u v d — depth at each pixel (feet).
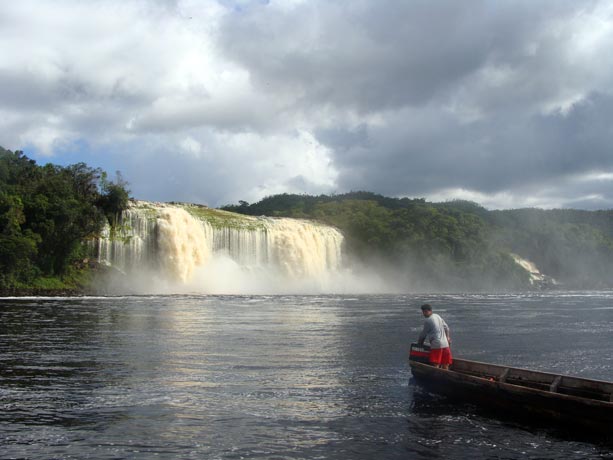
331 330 115.75
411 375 67.56
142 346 88.07
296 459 38.96
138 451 39.86
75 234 267.39
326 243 403.75
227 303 205.46
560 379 51.11
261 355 80.94
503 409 51.29
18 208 247.91
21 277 247.09
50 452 39.40
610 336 110.01
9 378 62.80
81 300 203.62
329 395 56.85
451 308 196.24
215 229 329.11
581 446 42.57
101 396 54.80
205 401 53.47
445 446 42.27
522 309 191.42
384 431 45.55
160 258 294.66
